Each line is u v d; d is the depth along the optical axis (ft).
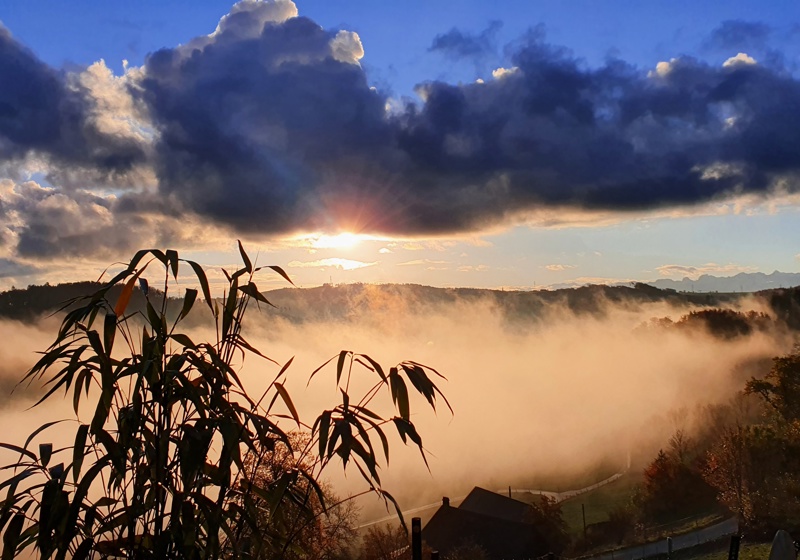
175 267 12.90
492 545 144.36
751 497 118.93
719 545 103.30
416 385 13.82
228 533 13.42
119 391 13.35
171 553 12.93
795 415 163.43
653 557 106.01
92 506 13.05
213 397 13.32
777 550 20.56
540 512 150.00
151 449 13.03
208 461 14.43
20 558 14.11
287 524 15.72
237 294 13.80
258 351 13.92
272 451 14.16
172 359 13.08
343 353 13.88
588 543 156.25
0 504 12.74
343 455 12.67
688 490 170.09
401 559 58.65
